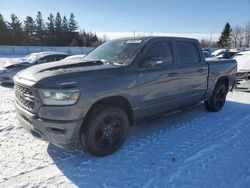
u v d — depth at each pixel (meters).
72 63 4.33
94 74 3.96
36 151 4.38
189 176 3.71
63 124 3.69
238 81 9.87
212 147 4.65
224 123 5.98
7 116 6.29
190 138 5.05
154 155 4.32
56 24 86.75
